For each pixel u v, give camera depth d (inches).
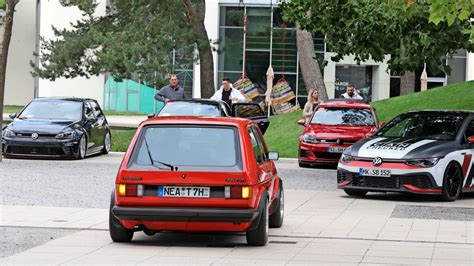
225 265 471.2
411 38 1032.8
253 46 2466.8
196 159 520.7
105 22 1833.2
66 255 495.8
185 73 2529.5
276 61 2461.9
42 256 491.5
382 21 1018.7
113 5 1829.5
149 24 1734.7
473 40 822.5
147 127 536.4
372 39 1062.4
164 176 515.2
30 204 725.9
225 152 522.9
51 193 807.7
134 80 2699.3
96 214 668.1
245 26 2428.6
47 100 1275.8
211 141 527.5
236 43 2472.9
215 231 526.3
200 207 513.0
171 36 1731.1
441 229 615.8
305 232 596.1
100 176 983.0
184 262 478.6
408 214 700.0
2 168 1048.2
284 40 2459.4
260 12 2465.6
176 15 1761.8
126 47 1707.7
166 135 531.2
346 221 653.3
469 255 511.8
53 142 1184.2
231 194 512.1
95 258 486.9
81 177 965.2
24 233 573.6
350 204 764.6
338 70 2490.2
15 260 478.0
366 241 561.0
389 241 561.3
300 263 480.1
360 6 1026.1
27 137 1184.2
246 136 534.0
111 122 2170.3
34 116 1244.5
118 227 532.1
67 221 628.4
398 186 787.4
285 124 1638.8
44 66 1835.6
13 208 695.7
